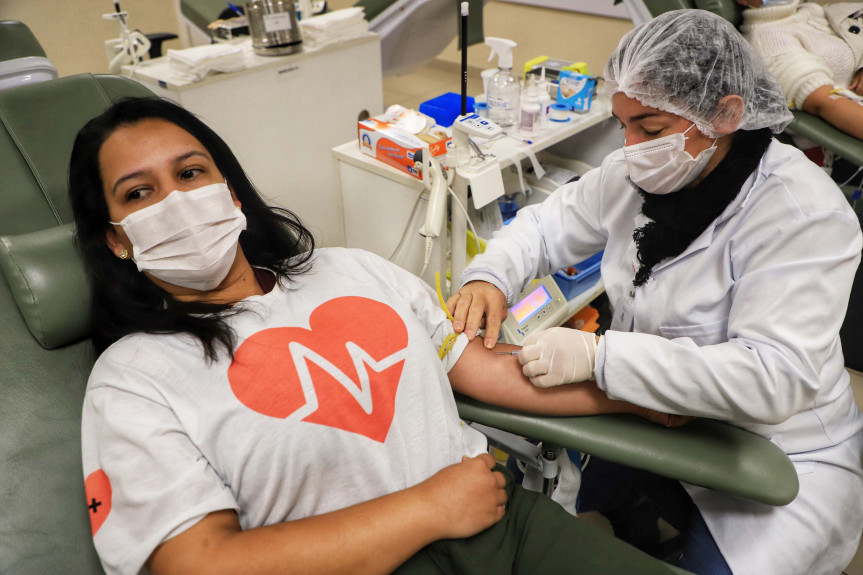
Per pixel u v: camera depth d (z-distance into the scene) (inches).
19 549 32.6
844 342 77.5
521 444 45.6
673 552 48.6
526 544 37.2
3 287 40.9
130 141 36.0
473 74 171.5
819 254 35.4
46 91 47.7
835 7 82.5
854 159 73.0
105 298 39.0
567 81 70.6
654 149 38.5
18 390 37.6
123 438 31.0
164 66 80.4
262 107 81.6
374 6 103.7
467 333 44.7
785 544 40.4
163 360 34.4
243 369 34.4
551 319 64.0
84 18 162.9
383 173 60.9
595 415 40.8
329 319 38.1
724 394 35.6
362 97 94.3
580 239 52.7
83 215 37.8
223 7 120.5
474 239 63.9
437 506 33.8
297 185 91.2
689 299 41.5
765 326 35.6
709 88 35.6
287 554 29.6
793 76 77.9
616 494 53.2
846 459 44.3
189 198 36.3
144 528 29.0
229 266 39.3
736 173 38.5
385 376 37.4
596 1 133.3
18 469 34.9
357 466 35.2
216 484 31.4
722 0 81.0
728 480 36.0
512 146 63.1
